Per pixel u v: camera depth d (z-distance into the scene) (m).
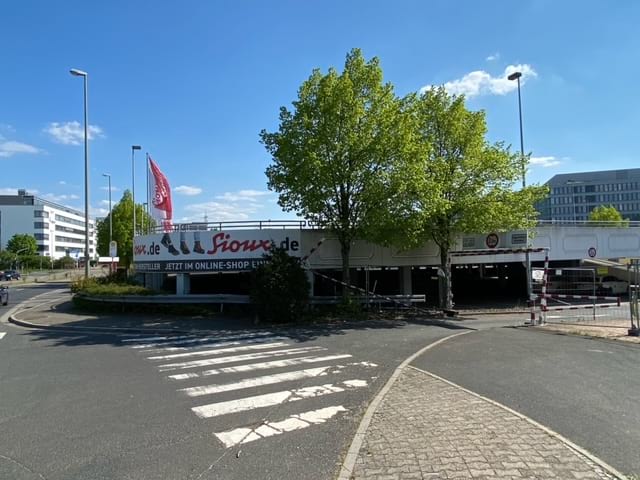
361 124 19.56
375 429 5.82
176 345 13.19
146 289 22.20
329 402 7.36
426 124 22.42
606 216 75.06
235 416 6.75
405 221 20.20
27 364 10.81
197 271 23.38
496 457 4.87
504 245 25.72
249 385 8.51
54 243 149.00
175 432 6.12
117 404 7.43
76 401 7.65
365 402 7.32
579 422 6.08
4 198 142.25
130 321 18.33
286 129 20.00
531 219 25.94
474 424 5.90
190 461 5.20
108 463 5.18
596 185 127.75
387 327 16.69
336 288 28.50
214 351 12.12
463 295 32.38
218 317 19.47
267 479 4.71
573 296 19.55
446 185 21.28
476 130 22.05
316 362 10.49
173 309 20.45
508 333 14.63
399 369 9.34
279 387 8.34
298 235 23.23
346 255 21.00
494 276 40.41
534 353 10.97
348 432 6.01
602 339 12.99
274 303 17.75
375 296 21.09
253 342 13.51
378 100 19.98
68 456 5.39
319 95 19.09
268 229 23.03
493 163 21.58
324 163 18.94
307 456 5.26
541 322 17.39
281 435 5.95
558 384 8.03
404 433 5.65
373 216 19.38
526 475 4.45
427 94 22.72
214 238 23.16
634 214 124.06
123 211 59.44
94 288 23.23
